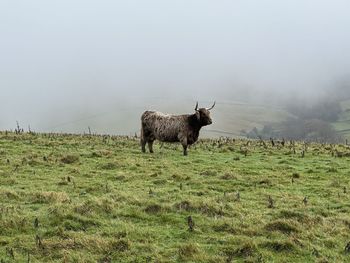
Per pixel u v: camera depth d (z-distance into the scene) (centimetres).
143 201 1461
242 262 1046
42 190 1622
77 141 3098
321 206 1545
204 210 1397
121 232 1183
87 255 1038
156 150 2903
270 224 1250
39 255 1038
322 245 1153
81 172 2006
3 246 1092
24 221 1227
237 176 1989
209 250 1108
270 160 2580
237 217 1364
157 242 1149
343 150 3097
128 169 2127
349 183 1956
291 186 1878
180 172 2095
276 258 1067
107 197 1510
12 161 2186
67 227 1218
